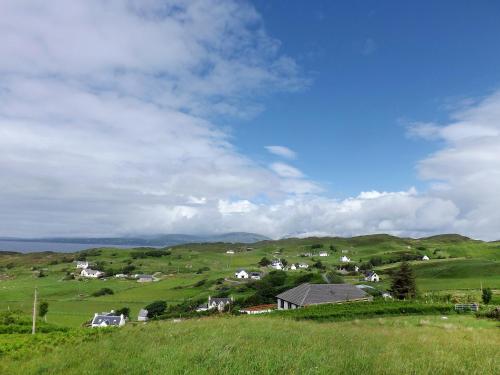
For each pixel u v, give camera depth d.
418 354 14.30
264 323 26.17
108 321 97.50
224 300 118.25
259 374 11.59
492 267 154.38
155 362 13.23
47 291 164.38
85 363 14.18
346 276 185.12
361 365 12.08
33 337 27.59
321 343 16.19
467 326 34.28
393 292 95.81
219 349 14.33
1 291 160.62
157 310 119.62
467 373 11.55
